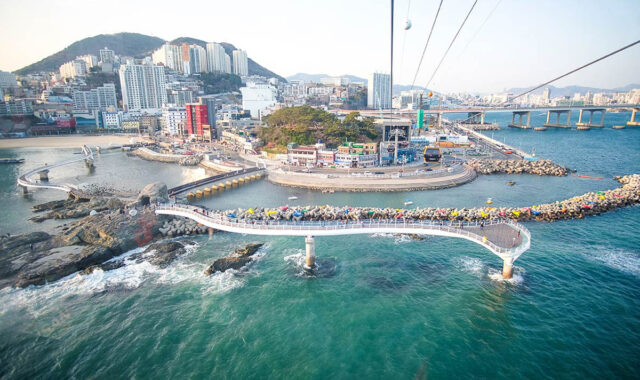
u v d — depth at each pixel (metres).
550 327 49.56
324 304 56.16
